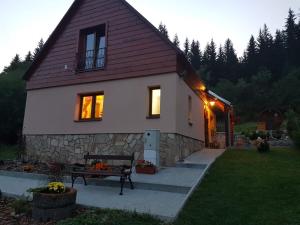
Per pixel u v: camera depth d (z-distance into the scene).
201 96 14.51
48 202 4.94
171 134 9.42
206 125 15.99
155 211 5.10
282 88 45.16
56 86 12.30
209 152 12.40
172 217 4.78
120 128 10.37
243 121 42.72
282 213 4.88
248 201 5.51
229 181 6.92
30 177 8.86
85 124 11.20
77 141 11.23
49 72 12.69
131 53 10.73
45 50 12.98
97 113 11.31
